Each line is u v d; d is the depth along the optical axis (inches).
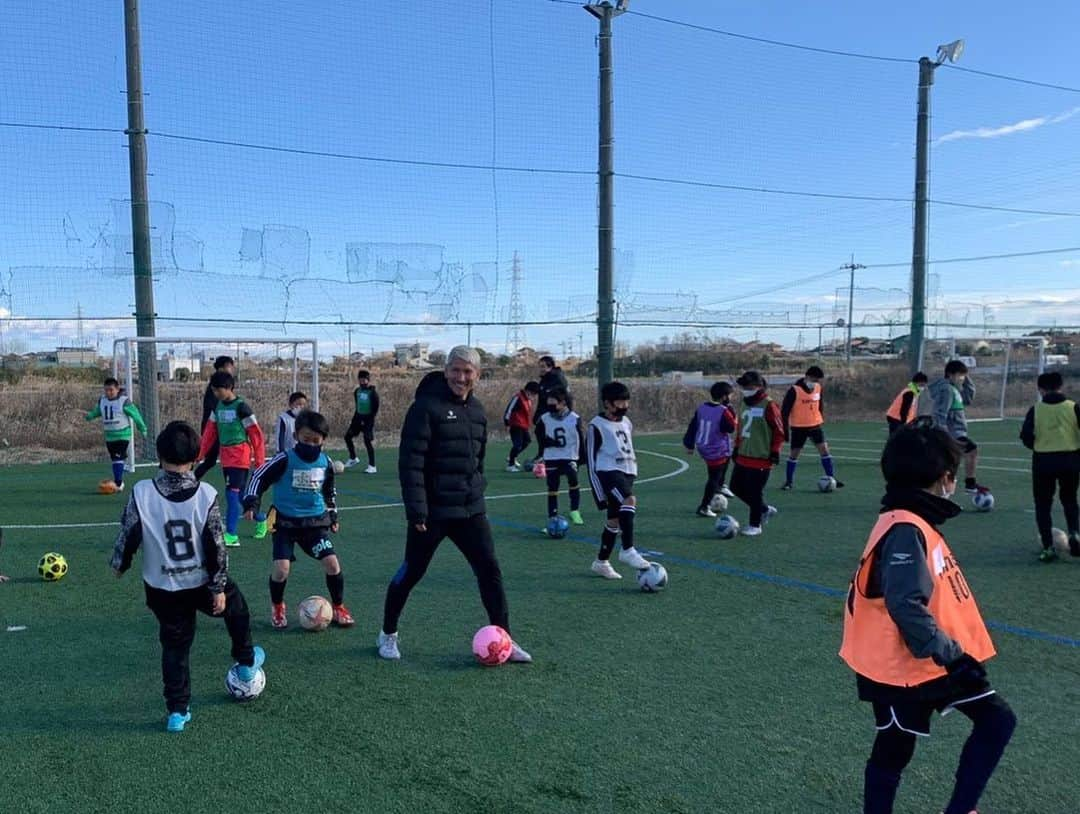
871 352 1387.8
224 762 158.4
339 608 243.1
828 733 170.7
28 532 381.1
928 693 115.8
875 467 621.3
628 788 148.0
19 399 796.6
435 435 204.1
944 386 441.4
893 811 140.9
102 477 568.7
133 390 684.7
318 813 139.3
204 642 229.8
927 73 914.1
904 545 113.4
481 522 211.9
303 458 237.5
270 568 315.6
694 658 215.8
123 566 171.3
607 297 780.6
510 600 270.2
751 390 366.0
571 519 407.5
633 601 268.5
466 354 205.3
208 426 357.1
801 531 383.2
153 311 653.3
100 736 170.1
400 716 179.6
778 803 143.1
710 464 416.2
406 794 145.6
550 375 585.6
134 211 645.9
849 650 123.1
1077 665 210.2
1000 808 142.3
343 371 922.7
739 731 171.6
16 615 253.0
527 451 725.3
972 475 442.0
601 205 773.9
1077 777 152.7
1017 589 281.4
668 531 384.5
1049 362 1264.8
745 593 277.7
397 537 371.9
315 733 171.2
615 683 198.4
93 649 223.1
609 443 291.3
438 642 229.3
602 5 749.9
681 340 1150.3
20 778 152.4
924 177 928.3
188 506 170.4
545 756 160.4
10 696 191.0
